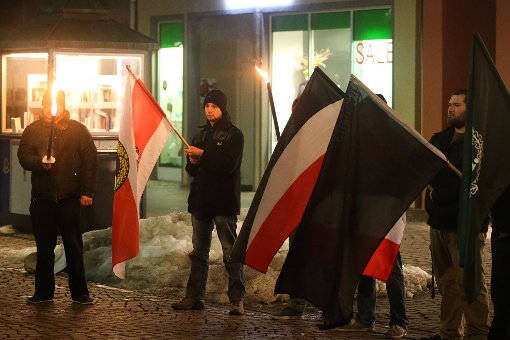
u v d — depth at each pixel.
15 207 13.77
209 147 8.41
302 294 6.82
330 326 6.74
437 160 6.66
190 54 20.20
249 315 8.41
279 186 7.27
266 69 19.00
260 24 18.92
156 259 9.88
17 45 13.15
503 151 6.01
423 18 16.56
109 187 12.95
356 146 6.80
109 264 10.12
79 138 8.81
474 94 5.98
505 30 15.64
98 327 7.89
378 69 17.52
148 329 7.83
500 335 6.24
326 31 18.14
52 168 8.75
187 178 20.58
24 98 13.54
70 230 8.80
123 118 8.55
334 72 18.11
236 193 8.45
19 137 13.55
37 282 8.91
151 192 19.22
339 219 6.77
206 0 19.77
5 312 8.49
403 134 6.73
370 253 6.67
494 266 6.25
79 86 13.01
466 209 5.94
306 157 7.25
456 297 7.25
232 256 7.37
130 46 13.04
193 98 20.30
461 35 16.66
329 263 6.77
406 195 6.67
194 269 8.62
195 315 8.39
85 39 12.88
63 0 13.23
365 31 17.64
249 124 19.25
